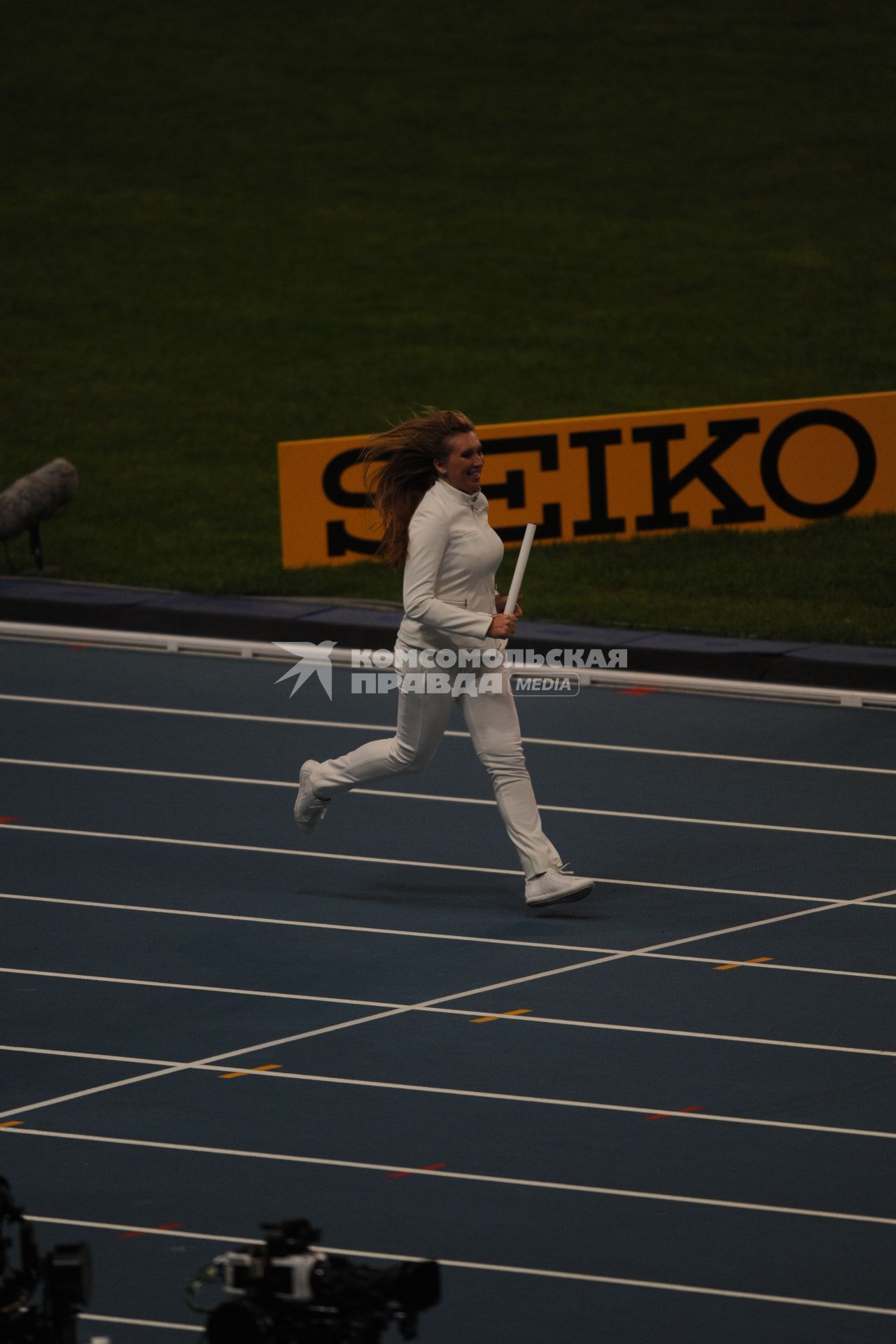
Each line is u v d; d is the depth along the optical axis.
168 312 109.25
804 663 58.59
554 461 71.00
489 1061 34.25
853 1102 32.56
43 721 54.72
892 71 143.75
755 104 139.50
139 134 136.62
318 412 93.94
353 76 145.62
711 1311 26.22
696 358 100.94
